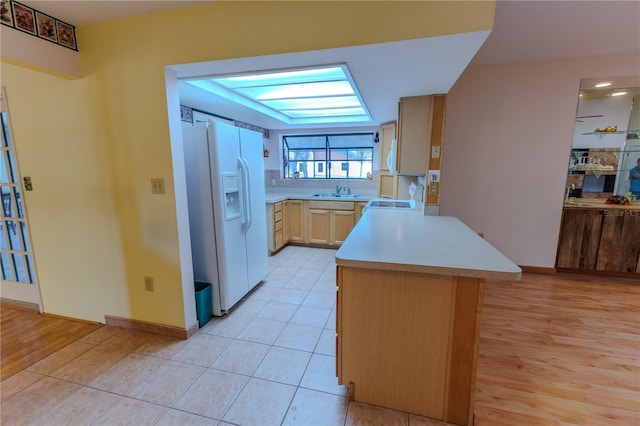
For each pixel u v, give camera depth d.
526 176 3.46
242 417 1.54
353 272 1.53
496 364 1.96
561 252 3.52
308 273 3.59
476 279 1.37
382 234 1.97
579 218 3.41
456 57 1.72
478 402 1.64
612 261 3.41
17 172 2.42
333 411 1.58
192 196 2.47
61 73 1.95
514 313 2.63
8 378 1.83
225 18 1.74
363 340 1.57
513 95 3.35
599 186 3.58
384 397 1.59
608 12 2.11
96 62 2.03
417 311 1.47
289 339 2.23
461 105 3.50
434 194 2.64
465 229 2.12
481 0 1.41
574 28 2.39
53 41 1.89
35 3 1.71
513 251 3.63
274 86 2.83
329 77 2.58
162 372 1.87
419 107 2.56
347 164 5.07
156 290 2.25
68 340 2.23
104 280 2.38
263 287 3.18
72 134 2.20
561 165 3.36
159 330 2.30
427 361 1.50
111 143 2.12
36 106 2.23
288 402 1.64
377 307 1.52
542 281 3.34
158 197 2.10
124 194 2.18
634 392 1.71
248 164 2.84
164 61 1.89
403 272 1.46
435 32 1.46
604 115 3.41
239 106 3.22
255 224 3.03
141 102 1.99
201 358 2.01
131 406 1.61
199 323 2.38
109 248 2.31
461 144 3.57
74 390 1.73
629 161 3.46
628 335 2.29
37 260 2.55
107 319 2.44
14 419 1.53
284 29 1.65
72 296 2.51
